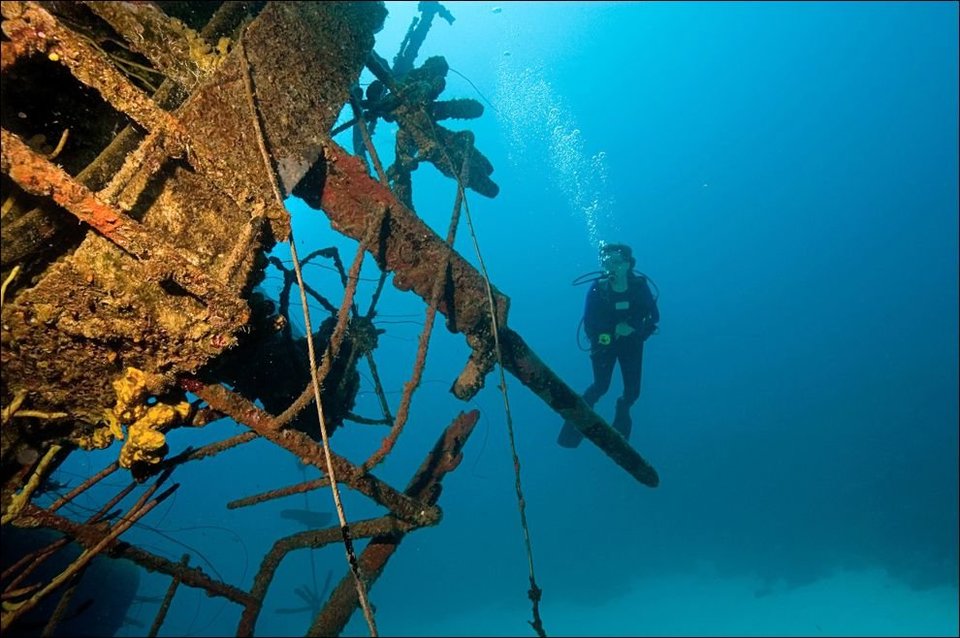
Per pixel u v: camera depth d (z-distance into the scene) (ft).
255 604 12.14
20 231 6.22
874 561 58.49
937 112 199.62
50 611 18.38
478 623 68.95
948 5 202.69
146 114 5.86
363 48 10.36
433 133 13.28
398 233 10.97
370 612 5.84
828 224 195.72
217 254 7.64
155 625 10.52
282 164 8.69
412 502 11.77
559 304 225.15
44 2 7.18
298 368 13.56
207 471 93.97
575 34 240.94
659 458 96.78
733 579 65.72
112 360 6.81
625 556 77.51
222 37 9.47
